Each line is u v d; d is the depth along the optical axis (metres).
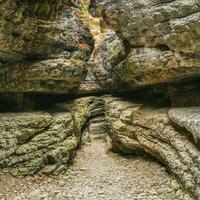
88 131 21.19
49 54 15.61
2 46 12.44
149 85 15.59
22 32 12.68
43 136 14.01
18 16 11.72
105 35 23.17
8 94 15.45
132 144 15.27
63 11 16.17
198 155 9.35
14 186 11.51
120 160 15.64
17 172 12.30
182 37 11.29
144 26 12.37
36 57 15.12
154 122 13.23
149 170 13.16
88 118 21.52
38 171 13.03
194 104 12.74
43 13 13.23
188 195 9.59
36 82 15.52
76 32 17.22
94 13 14.44
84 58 18.12
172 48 11.84
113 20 13.62
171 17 11.39
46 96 17.86
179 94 13.59
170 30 11.54
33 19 12.70
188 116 10.70
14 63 14.51
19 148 12.84
